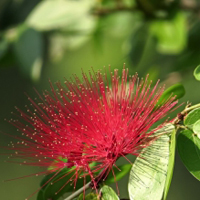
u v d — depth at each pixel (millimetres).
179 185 10266
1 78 11664
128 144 4461
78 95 4641
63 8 6852
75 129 4523
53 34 7168
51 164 4520
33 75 6418
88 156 4523
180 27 6652
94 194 4371
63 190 4773
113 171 4520
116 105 4582
